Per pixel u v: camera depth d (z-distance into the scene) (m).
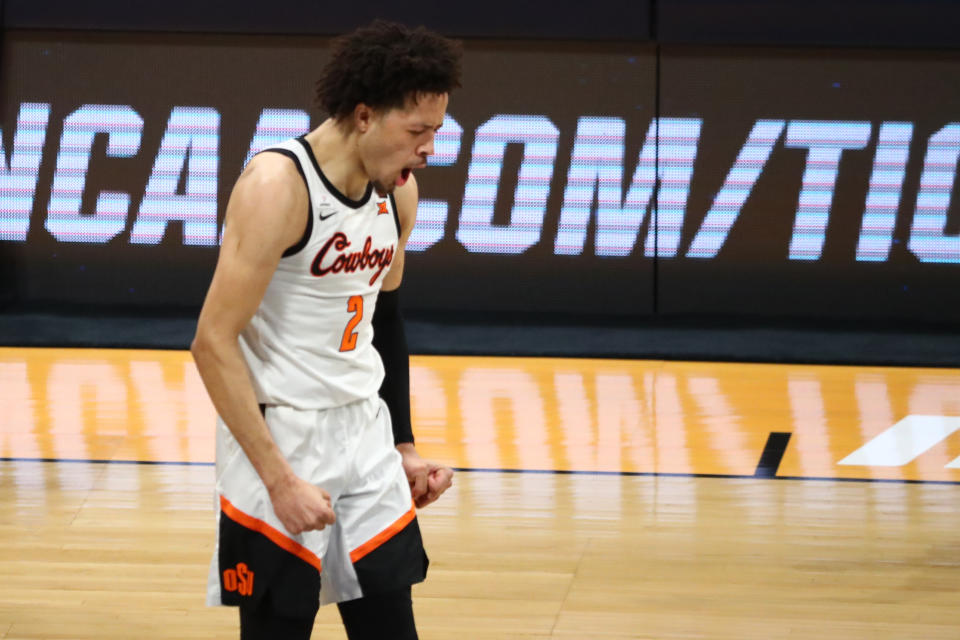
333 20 13.95
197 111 14.20
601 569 8.00
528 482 9.65
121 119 14.26
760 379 12.59
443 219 14.24
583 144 14.03
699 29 13.73
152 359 13.23
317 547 4.81
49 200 14.40
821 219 13.90
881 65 13.62
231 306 4.46
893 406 11.70
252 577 4.80
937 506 9.16
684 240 14.06
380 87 4.47
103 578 7.86
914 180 13.74
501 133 14.09
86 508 9.06
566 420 11.27
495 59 13.99
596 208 14.09
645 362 13.23
